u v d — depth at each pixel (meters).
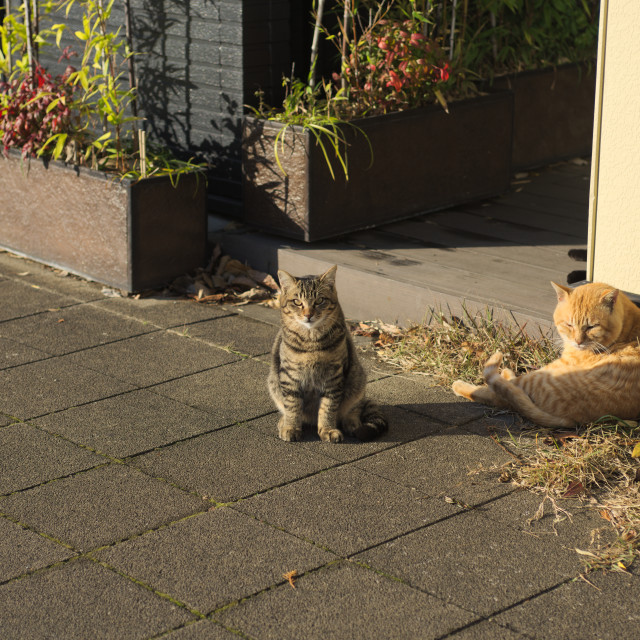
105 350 5.21
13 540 4.27
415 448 4.65
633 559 4.22
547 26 6.62
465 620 4.05
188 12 5.92
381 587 4.14
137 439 4.69
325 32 5.88
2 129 5.87
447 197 6.07
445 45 6.19
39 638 4.01
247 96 5.87
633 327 4.74
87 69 5.81
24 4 5.92
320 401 4.74
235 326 5.40
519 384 4.78
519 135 6.57
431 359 5.08
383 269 5.44
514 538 4.29
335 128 5.59
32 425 4.75
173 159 5.87
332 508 4.39
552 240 5.73
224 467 4.56
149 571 4.18
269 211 5.75
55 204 5.74
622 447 4.59
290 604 4.09
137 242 5.55
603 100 4.89
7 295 5.61
